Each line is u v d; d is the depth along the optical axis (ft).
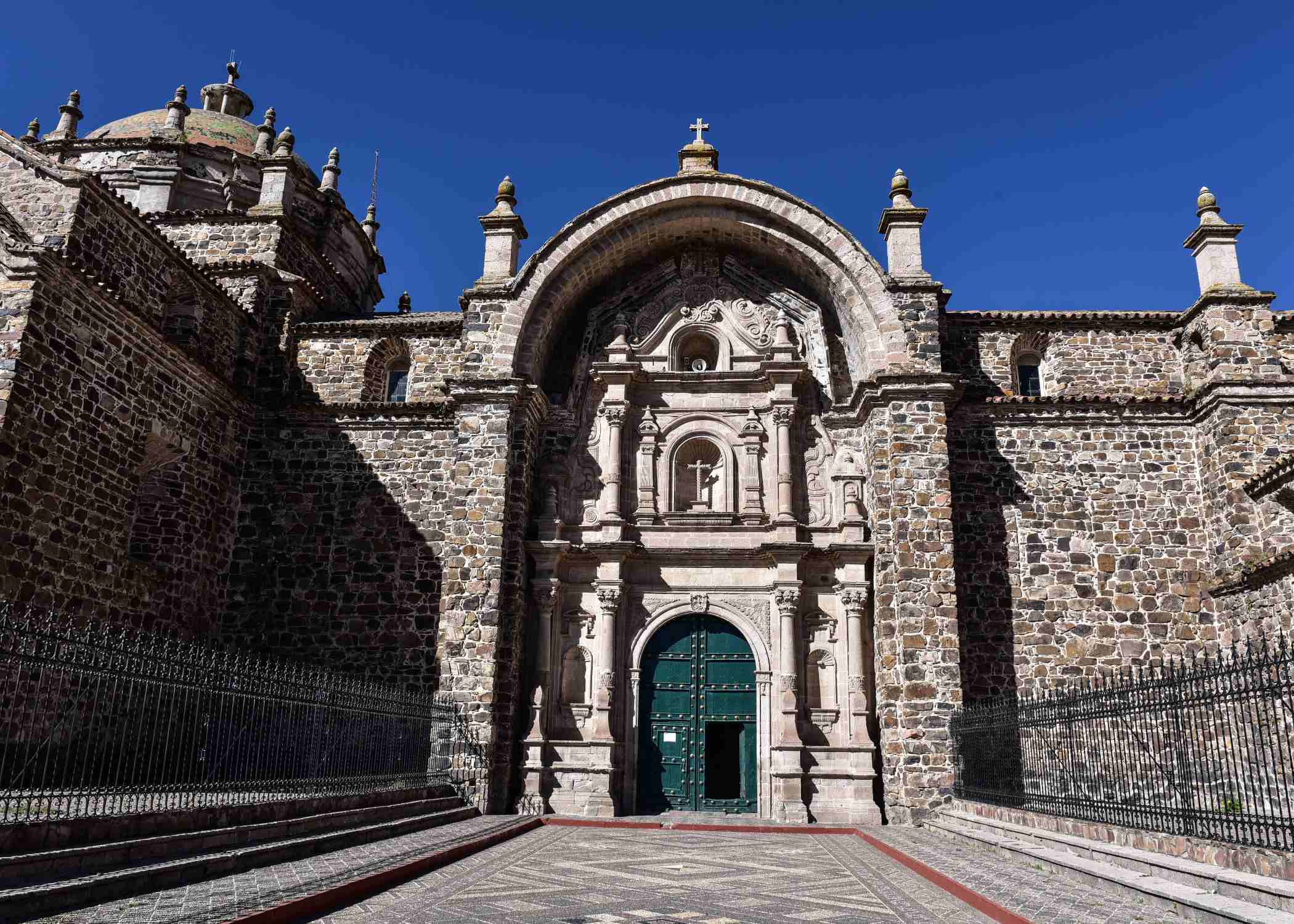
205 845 35.45
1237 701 34.63
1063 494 70.44
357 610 71.97
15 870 27.40
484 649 65.77
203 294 72.13
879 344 71.87
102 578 57.77
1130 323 75.41
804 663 69.41
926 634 63.67
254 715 45.80
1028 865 41.96
